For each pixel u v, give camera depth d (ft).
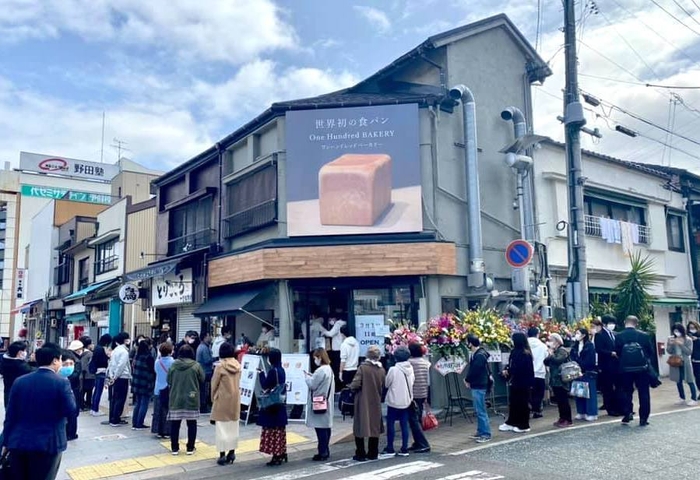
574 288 42.63
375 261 39.83
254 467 25.46
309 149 42.47
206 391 40.50
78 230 93.86
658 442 26.12
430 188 42.22
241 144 49.62
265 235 44.68
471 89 48.32
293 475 23.20
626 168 60.23
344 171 41.60
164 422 32.27
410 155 41.91
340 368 37.09
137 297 57.47
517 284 44.42
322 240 41.37
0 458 17.99
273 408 25.77
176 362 28.99
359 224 41.06
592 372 32.63
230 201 50.62
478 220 43.06
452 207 43.73
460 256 43.16
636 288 48.42
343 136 42.50
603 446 25.68
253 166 46.16
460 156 45.27
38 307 110.83
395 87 51.78
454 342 33.91
